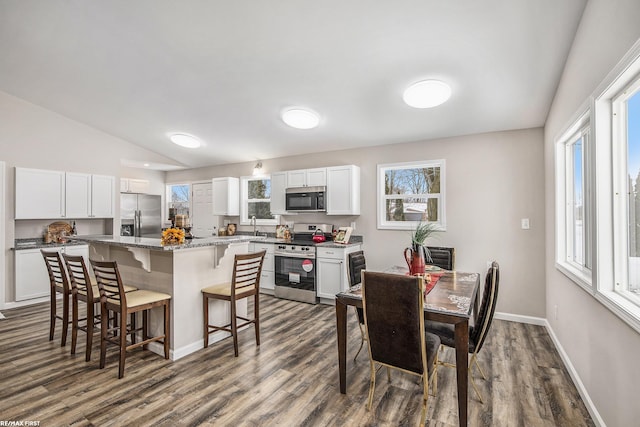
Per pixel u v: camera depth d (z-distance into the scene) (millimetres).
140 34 2756
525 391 2293
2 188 4254
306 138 4586
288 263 4746
